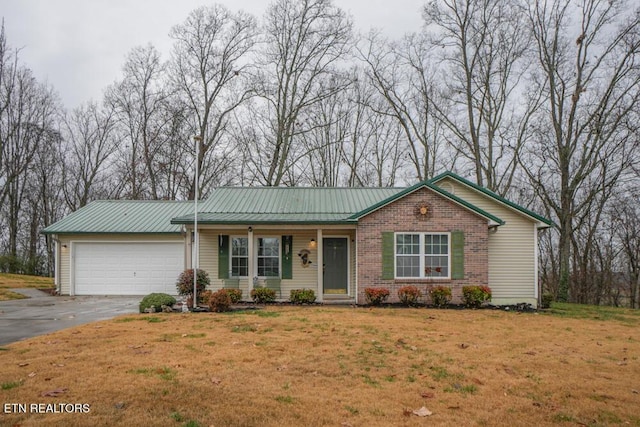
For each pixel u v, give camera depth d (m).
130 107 33.78
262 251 17.17
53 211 35.78
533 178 26.16
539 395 6.00
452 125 27.89
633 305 25.34
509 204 16.27
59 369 6.42
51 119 33.88
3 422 4.56
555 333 10.43
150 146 33.06
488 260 16.14
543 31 23.92
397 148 33.12
